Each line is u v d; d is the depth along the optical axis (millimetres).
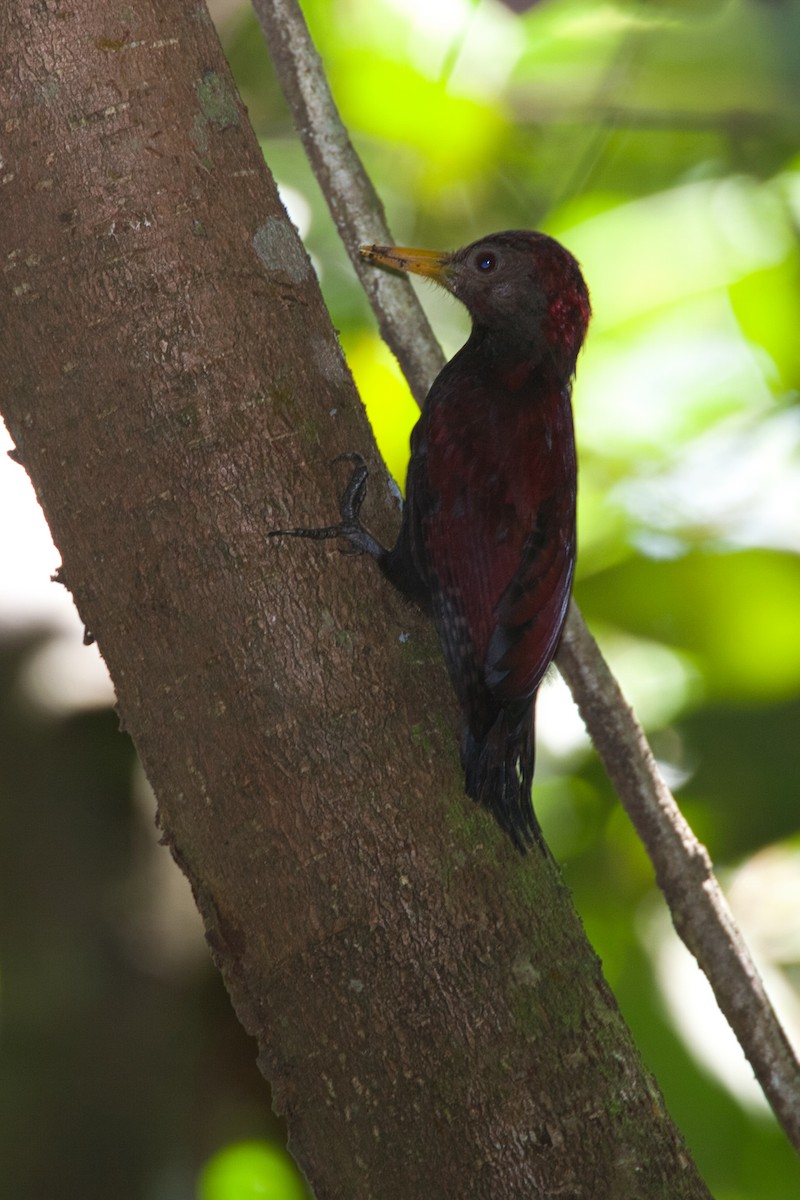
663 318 11844
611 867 10289
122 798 9734
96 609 5887
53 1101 9125
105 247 5777
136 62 5875
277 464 5824
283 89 7938
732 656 10562
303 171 12633
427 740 5797
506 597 6254
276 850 5625
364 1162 5488
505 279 7363
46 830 9438
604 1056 5617
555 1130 5449
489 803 5820
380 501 6297
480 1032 5496
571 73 12242
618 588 10711
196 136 5941
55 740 9633
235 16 12828
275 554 5754
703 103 12070
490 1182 5395
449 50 11688
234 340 5844
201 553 5723
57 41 5812
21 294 5820
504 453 6445
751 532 11109
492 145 12148
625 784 7270
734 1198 9367
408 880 5602
